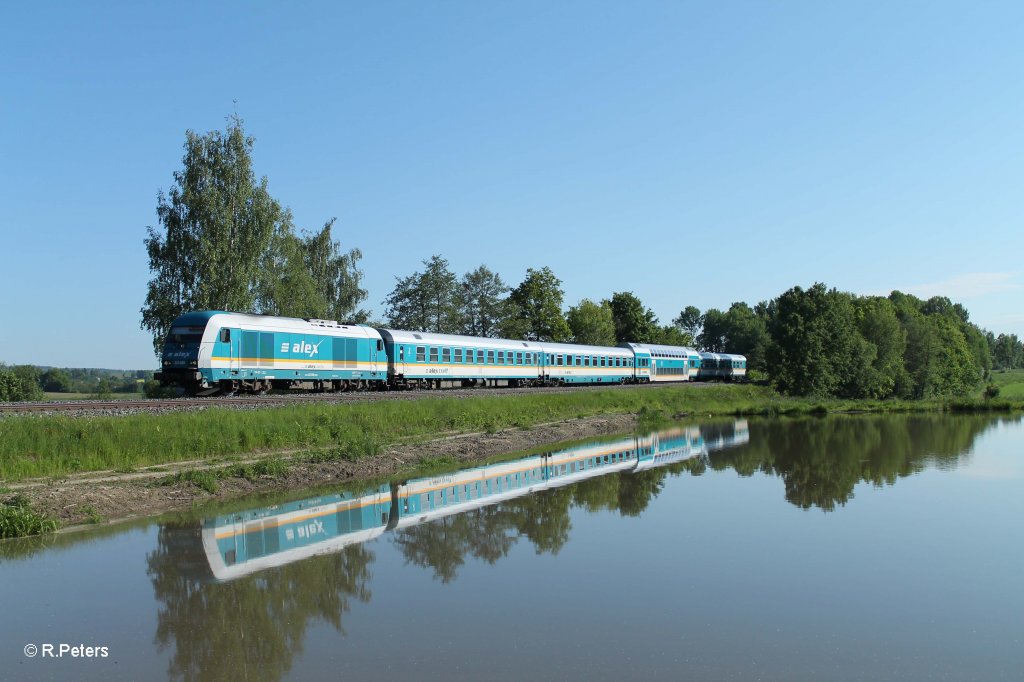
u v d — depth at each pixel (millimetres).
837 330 77812
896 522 19625
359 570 14672
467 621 11719
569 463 32094
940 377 93312
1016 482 26359
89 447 22562
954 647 10789
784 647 10711
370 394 40344
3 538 16672
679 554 16141
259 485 23531
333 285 69812
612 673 9688
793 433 46625
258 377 35406
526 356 61000
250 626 11469
